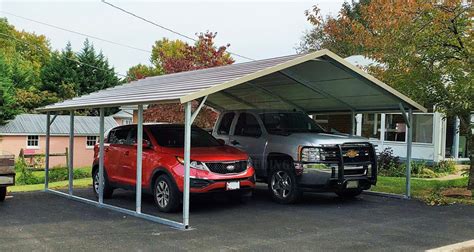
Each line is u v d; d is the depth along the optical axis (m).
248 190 8.91
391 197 10.58
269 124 10.38
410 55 10.55
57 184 14.71
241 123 10.87
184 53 20.59
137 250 5.98
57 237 6.72
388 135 18.80
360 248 6.05
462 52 10.40
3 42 50.12
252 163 9.92
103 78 44.50
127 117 39.34
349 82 9.77
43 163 28.30
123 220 8.02
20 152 27.50
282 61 8.22
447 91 10.55
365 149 9.61
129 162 9.73
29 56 53.00
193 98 6.87
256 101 12.48
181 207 8.88
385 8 11.04
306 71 9.48
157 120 19.03
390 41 11.04
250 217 8.19
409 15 10.48
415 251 5.92
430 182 13.17
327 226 7.42
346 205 9.48
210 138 9.95
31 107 37.69
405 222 7.75
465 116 10.88
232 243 6.32
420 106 10.26
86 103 9.88
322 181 8.97
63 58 42.47
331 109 12.25
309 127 10.76
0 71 34.66
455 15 10.05
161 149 8.96
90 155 32.91
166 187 8.62
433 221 7.84
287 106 12.55
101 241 6.47
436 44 10.50
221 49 20.34
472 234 6.87
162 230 7.17
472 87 9.65
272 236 6.72
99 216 8.43
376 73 11.85
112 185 10.37
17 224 7.70
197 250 5.96
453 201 9.83
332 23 19.34
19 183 18.61
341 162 9.09
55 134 30.97
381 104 11.00
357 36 13.45
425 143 17.27
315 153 9.02
